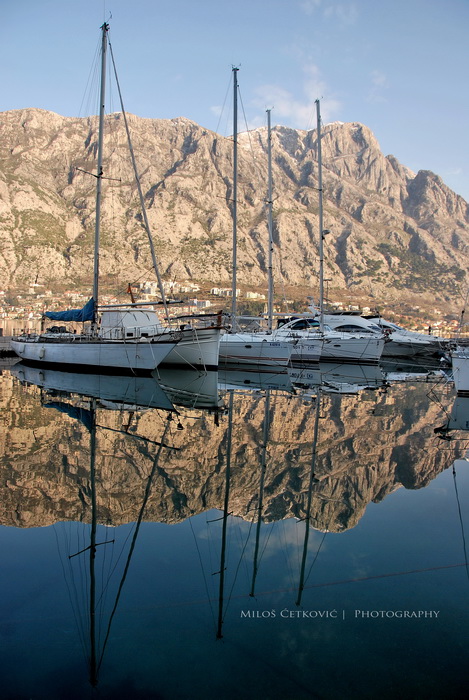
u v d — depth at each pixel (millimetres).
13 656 4938
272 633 5355
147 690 4496
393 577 6578
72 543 7430
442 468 11547
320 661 4918
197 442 13500
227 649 5027
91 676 4633
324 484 10289
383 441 14047
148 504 9016
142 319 28750
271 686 4566
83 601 5879
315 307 45312
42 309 117250
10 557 6953
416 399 22078
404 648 5137
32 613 5656
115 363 26922
